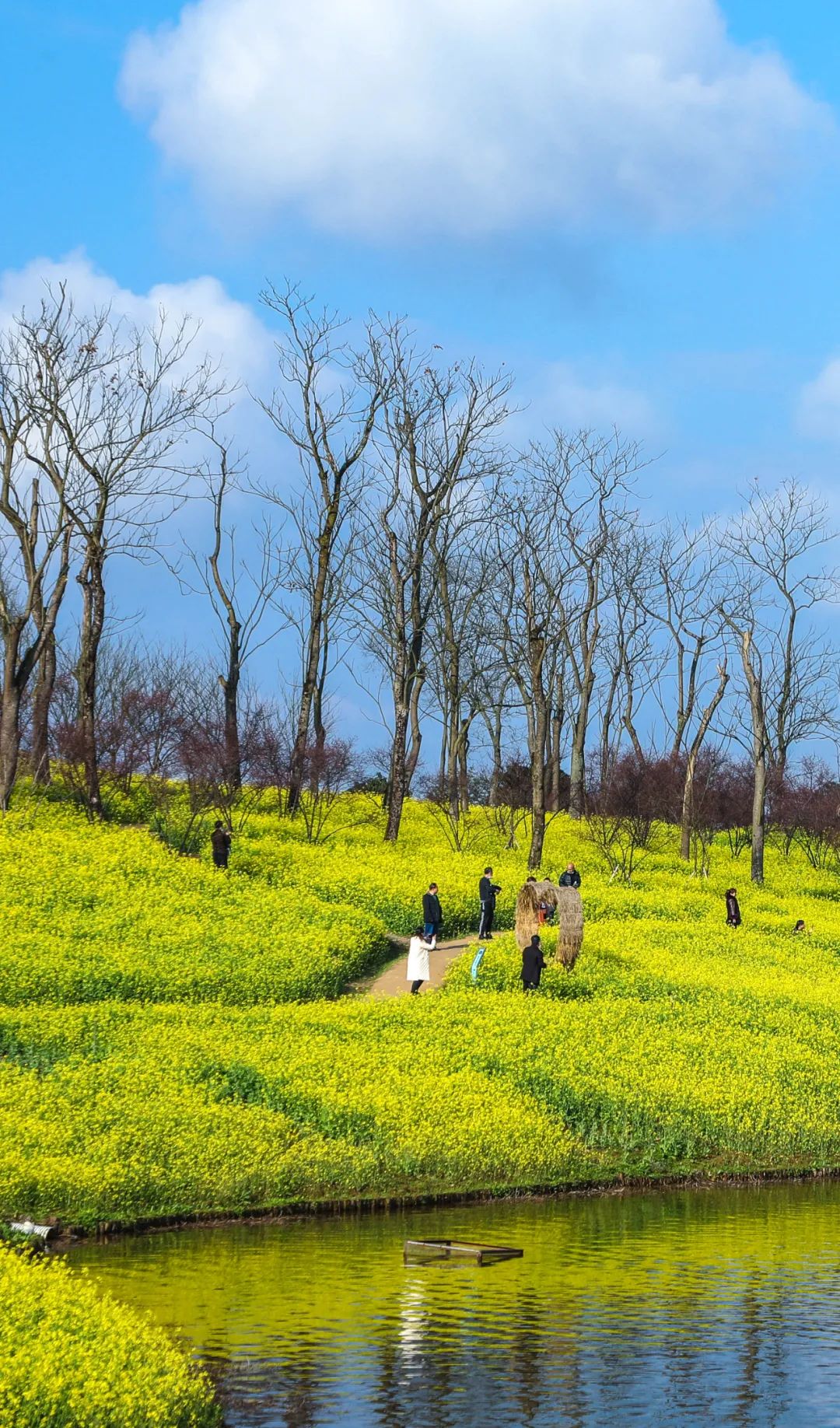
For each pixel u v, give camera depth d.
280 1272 15.24
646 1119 23.38
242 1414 10.97
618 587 76.50
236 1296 14.25
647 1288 15.01
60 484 46.78
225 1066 23.30
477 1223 18.22
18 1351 9.98
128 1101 20.70
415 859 50.72
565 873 41.62
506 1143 20.86
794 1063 28.20
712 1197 20.86
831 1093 26.75
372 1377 11.93
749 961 40.59
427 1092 22.44
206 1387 11.05
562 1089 23.94
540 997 31.61
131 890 38.06
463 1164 20.31
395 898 42.28
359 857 49.59
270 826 54.16
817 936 47.72
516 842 62.25
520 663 64.75
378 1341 12.91
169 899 37.69
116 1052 24.08
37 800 48.47
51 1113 19.95
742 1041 29.48
